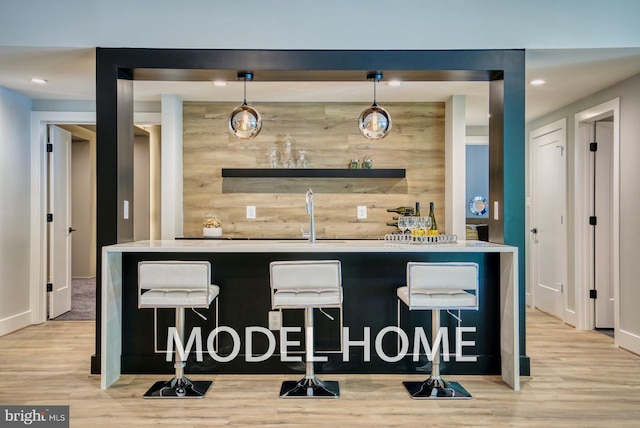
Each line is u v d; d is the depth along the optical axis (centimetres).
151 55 324
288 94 449
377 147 484
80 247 784
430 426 246
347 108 484
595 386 303
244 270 325
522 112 327
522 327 323
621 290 388
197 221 481
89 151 783
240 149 482
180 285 273
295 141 483
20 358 355
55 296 493
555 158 497
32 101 466
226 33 326
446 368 325
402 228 348
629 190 380
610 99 403
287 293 276
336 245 311
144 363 322
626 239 383
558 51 326
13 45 317
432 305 273
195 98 466
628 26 321
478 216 692
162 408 268
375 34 329
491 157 351
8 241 430
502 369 318
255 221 483
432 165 483
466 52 328
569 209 471
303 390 288
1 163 420
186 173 480
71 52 329
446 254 330
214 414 260
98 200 321
